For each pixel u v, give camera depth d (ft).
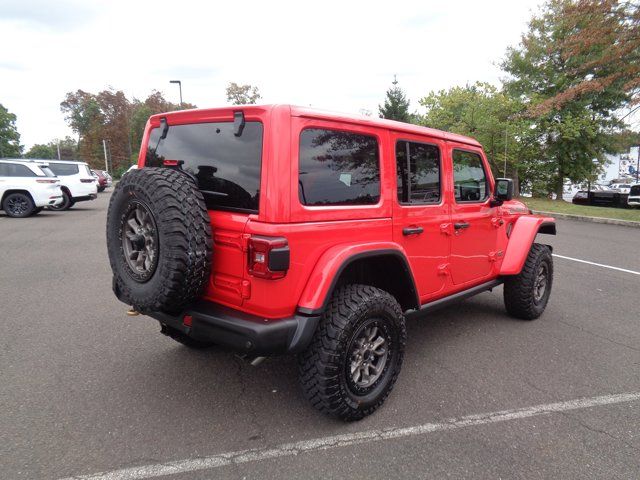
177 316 9.37
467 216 13.17
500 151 82.64
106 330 14.74
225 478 7.76
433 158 11.92
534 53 82.33
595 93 78.59
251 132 8.61
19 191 46.39
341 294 9.28
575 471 8.04
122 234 9.32
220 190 9.11
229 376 11.60
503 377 11.76
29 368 11.86
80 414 9.68
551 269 16.80
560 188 92.94
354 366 9.35
